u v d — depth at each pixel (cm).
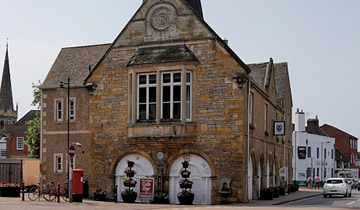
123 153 2675
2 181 3425
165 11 2672
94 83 2766
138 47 2700
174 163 2584
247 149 2564
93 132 2759
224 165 2483
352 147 9956
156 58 2598
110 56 2756
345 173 8556
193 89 2564
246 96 2569
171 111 2561
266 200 2869
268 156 3338
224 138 2495
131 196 2569
